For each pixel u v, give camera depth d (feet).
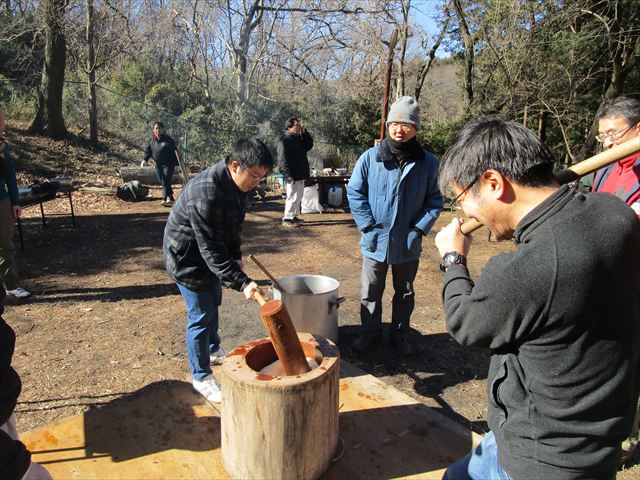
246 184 8.29
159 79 64.08
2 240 14.94
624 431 3.79
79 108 55.72
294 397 6.33
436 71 65.21
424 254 21.83
